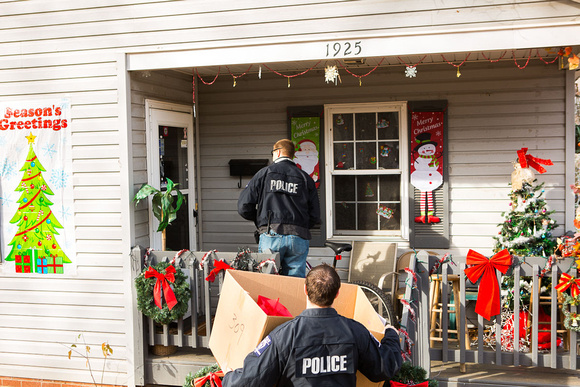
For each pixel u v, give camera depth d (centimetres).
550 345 498
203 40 530
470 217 641
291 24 510
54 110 566
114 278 555
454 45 478
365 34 494
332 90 676
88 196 559
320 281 302
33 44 571
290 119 687
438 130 645
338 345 295
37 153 572
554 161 615
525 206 560
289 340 294
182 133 656
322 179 681
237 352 350
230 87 707
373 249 641
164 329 537
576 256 458
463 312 474
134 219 554
